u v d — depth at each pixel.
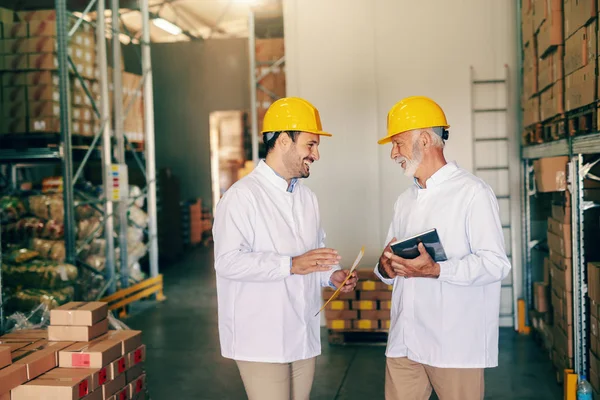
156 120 13.39
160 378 4.68
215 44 13.10
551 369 4.62
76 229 6.16
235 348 2.30
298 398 2.43
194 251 12.34
